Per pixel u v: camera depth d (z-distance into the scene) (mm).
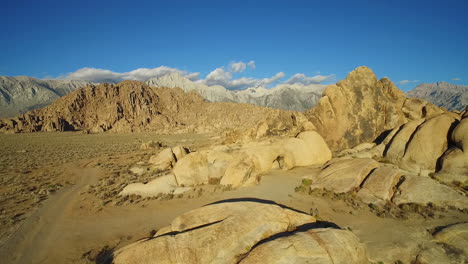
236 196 19875
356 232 13258
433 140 21734
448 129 21734
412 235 12531
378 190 17203
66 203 21375
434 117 23141
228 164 24266
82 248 13898
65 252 13594
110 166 38438
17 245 14469
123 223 16781
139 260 9930
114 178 30219
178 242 10562
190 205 19094
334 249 9320
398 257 10922
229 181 22641
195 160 24578
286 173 25359
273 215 12164
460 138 19719
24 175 32906
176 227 12367
